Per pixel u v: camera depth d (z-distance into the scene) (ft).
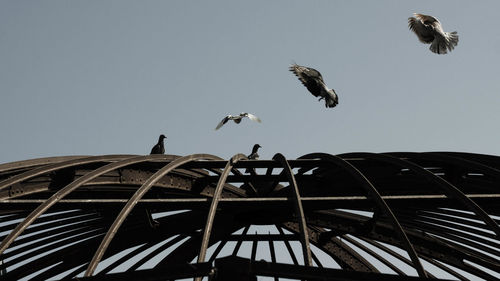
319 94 65.05
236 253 96.17
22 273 84.99
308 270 57.00
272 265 57.11
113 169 74.38
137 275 57.16
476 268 89.97
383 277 56.75
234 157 82.48
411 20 57.93
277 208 86.38
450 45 56.59
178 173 82.94
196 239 87.40
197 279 60.85
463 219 86.22
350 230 89.25
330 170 88.28
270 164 84.28
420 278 56.95
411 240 90.53
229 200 72.33
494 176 76.84
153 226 83.82
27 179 70.69
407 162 78.69
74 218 84.99
